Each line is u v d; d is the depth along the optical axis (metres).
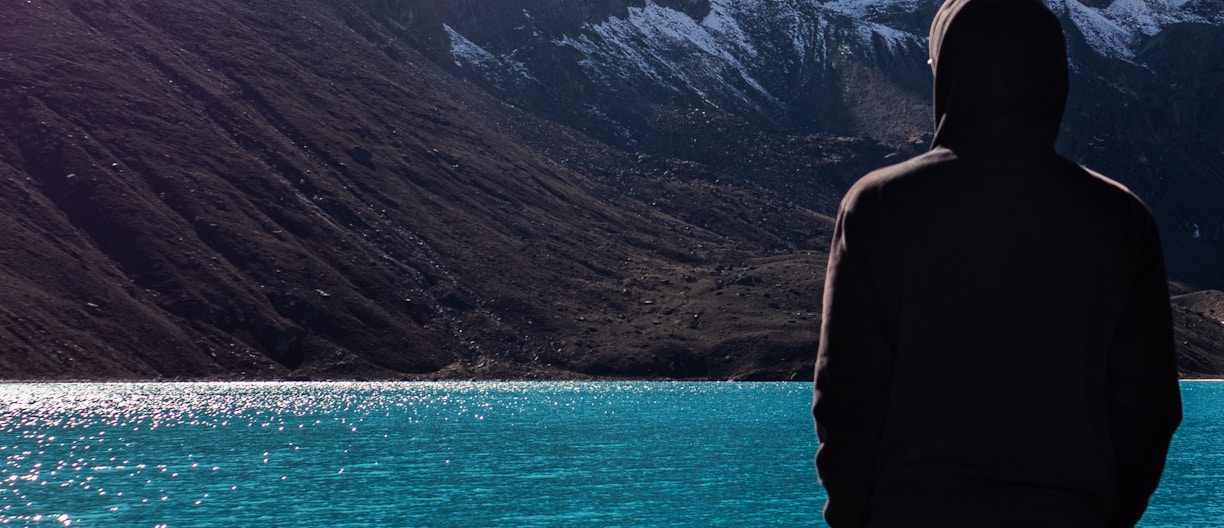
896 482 3.01
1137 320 3.13
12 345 122.56
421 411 90.31
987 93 3.15
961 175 3.10
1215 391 153.88
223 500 36.41
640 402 110.62
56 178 162.62
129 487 39.00
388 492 39.62
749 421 83.62
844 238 3.20
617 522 33.12
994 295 2.99
